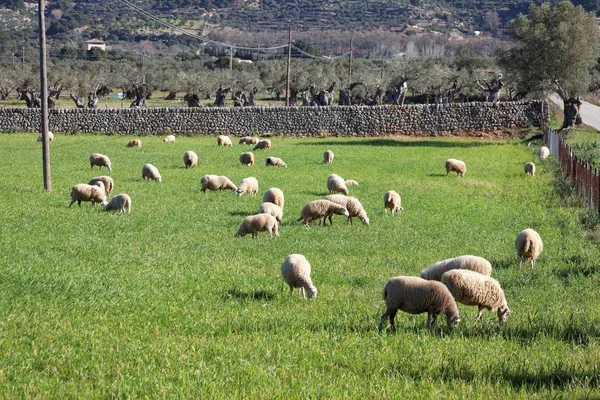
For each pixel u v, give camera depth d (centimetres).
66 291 2378
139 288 2464
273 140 9469
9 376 1609
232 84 15512
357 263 2941
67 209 4122
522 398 1512
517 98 13475
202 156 7244
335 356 1786
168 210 4172
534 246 2867
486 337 1967
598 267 2869
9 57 19312
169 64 19725
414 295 1956
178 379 1611
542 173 6253
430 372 1677
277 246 3241
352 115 10044
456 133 10006
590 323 2103
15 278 2495
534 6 9300
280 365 1714
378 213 4200
